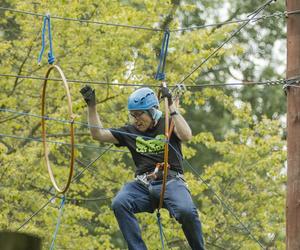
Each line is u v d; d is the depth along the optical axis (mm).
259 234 30250
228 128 48406
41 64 29641
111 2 29828
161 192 15148
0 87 29875
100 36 29359
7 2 33094
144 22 29484
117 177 30547
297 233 16812
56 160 32250
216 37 30797
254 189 30766
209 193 35031
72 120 14875
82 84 29594
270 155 31125
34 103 29922
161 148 15688
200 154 45938
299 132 17078
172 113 15461
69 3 29000
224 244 30953
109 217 29547
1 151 26875
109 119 29938
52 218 28312
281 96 49656
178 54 30641
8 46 28641
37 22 29250
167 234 28859
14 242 7152
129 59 29688
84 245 28984
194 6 32781
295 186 16953
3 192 27781
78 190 29812
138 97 15641
